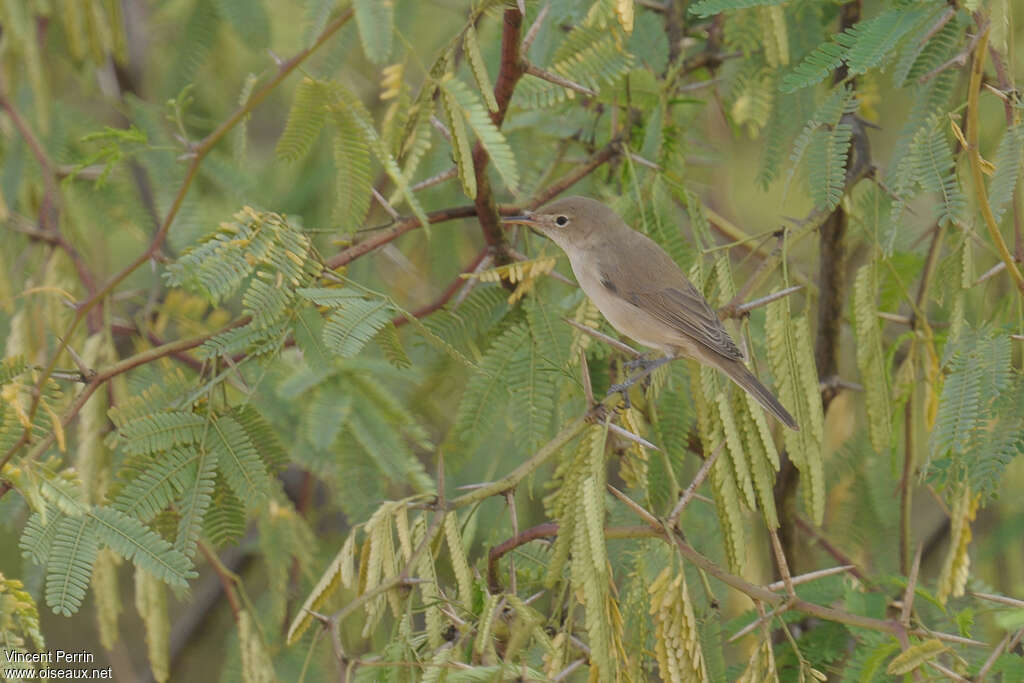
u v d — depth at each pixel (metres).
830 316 10.30
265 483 7.14
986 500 7.27
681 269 9.51
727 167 14.29
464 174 6.57
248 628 8.24
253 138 14.47
